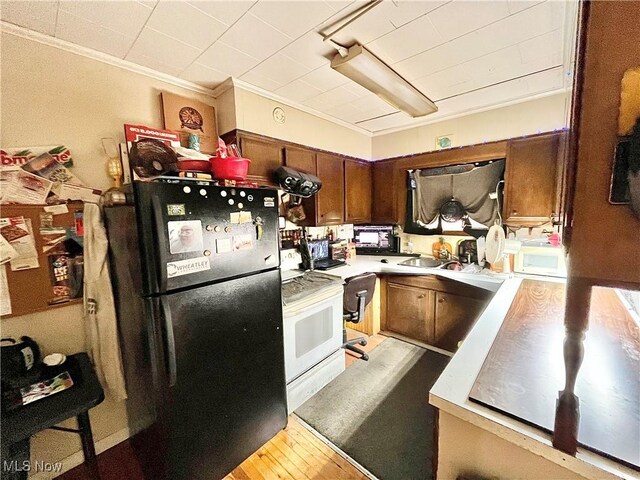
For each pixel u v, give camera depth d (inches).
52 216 57.3
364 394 81.7
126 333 58.6
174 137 71.7
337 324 89.6
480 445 30.3
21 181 54.0
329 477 56.6
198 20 52.7
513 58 67.6
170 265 47.0
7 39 51.9
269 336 63.9
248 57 66.1
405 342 112.6
